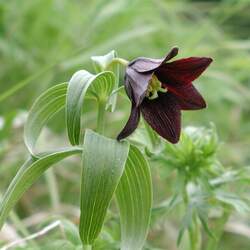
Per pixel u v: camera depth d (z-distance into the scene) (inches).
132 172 13.5
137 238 13.6
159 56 30.0
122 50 29.5
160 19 32.1
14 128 23.9
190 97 13.1
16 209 22.7
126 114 25.2
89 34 29.4
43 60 29.6
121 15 30.0
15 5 30.5
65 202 23.5
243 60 27.2
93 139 12.6
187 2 39.2
